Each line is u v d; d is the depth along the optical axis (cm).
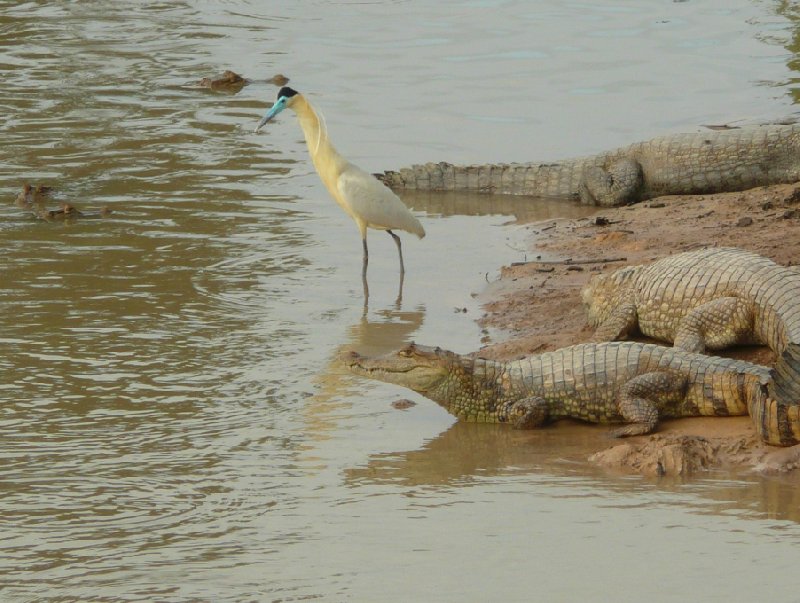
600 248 1714
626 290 1367
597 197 2028
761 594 827
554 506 1004
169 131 2378
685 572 866
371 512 1011
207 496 1052
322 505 1030
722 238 1662
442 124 2430
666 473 1064
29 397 1270
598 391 1188
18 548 957
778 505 977
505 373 1226
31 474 1097
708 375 1162
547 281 1595
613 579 862
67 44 3078
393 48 2988
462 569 894
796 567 864
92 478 1090
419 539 952
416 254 1770
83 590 884
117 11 3444
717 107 2445
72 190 2038
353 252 1775
